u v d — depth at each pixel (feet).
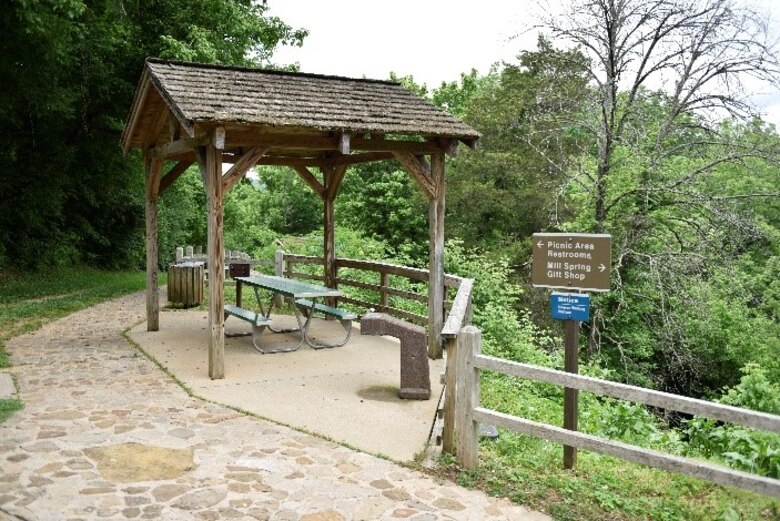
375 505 13.25
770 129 42.73
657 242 44.96
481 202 69.67
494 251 66.90
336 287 37.93
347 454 16.12
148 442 16.31
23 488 13.28
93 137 56.44
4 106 45.80
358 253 49.32
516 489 14.35
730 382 50.83
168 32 51.19
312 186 37.06
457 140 27.27
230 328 33.12
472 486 14.46
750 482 11.27
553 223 49.93
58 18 38.91
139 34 52.37
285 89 26.30
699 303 42.60
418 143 27.32
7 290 46.14
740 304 49.88
